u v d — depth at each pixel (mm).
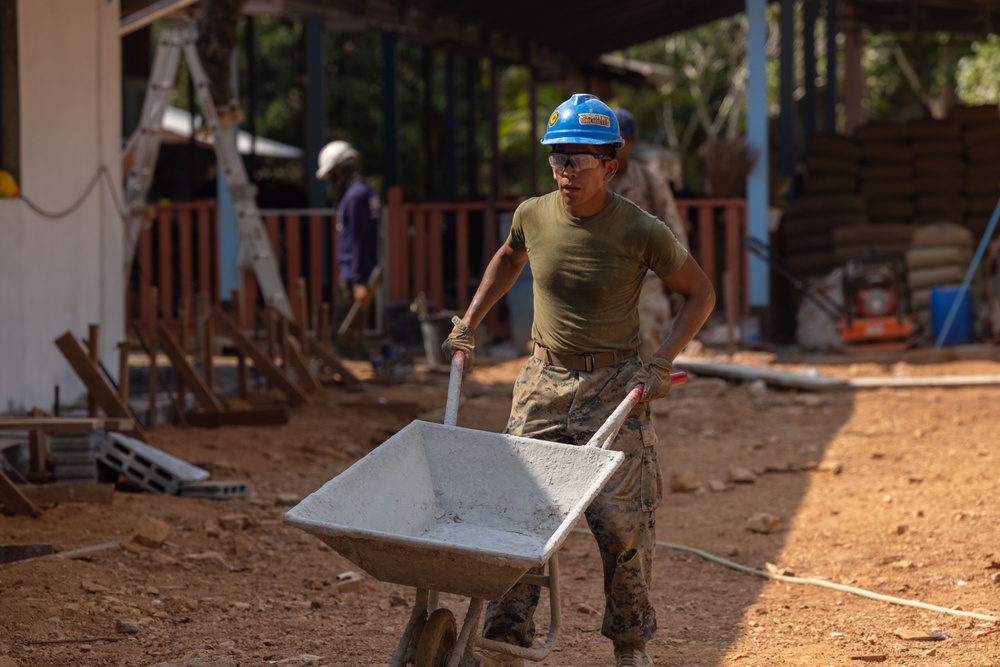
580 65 29688
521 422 5473
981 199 21219
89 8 13023
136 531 7883
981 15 25016
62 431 8781
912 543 8211
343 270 15625
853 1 25750
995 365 16484
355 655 6027
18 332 11016
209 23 15672
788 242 20484
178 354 11656
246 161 27344
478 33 23594
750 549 8242
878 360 17156
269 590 7109
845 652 6160
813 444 11852
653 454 5465
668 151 26469
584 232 5301
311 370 14742
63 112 12297
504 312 19734
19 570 6855
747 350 18016
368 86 35594
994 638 6344
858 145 21672
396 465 5086
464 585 4582
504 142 36688
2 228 10680
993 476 10078
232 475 9742
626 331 5426
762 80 19016
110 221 13602
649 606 5504
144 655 5855
